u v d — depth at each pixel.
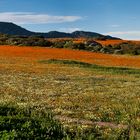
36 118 16.70
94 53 101.06
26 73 49.47
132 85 41.34
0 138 12.65
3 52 89.69
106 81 44.50
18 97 28.66
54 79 43.78
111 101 28.58
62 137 14.96
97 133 16.91
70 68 60.56
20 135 13.51
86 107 25.30
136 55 109.75
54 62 68.31
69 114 22.14
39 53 89.75
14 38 136.38
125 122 20.34
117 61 80.56
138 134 16.59
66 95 31.09
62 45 124.56
